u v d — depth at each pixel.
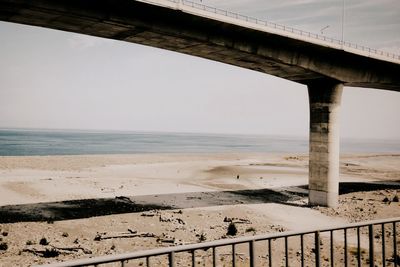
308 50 26.84
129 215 23.38
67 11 18.19
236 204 28.39
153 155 82.62
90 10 18.72
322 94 29.09
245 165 63.97
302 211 26.58
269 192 35.59
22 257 14.59
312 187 29.09
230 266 13.56
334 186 28.19
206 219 22.84
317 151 28.94
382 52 29.48
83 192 31.61
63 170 49.12
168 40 22.88
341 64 29.02
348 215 25.25
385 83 32.78
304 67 27.11
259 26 23.11
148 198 29.86
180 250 4.38
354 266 13.56
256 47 24.86
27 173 44.03
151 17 20.50
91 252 15.49
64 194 30.33
